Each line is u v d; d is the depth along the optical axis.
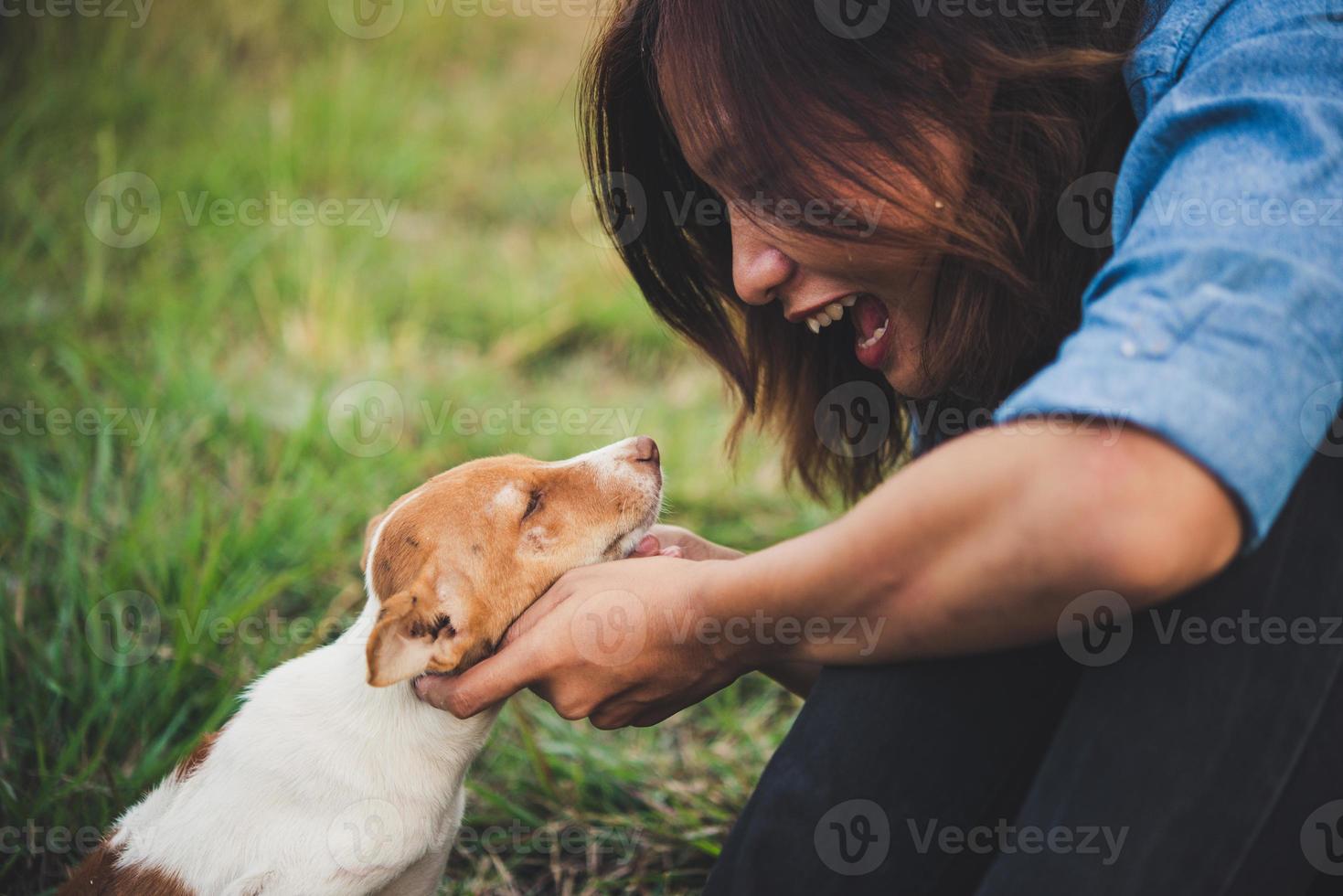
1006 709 1.67
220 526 3.44
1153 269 1.36
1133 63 1.67
